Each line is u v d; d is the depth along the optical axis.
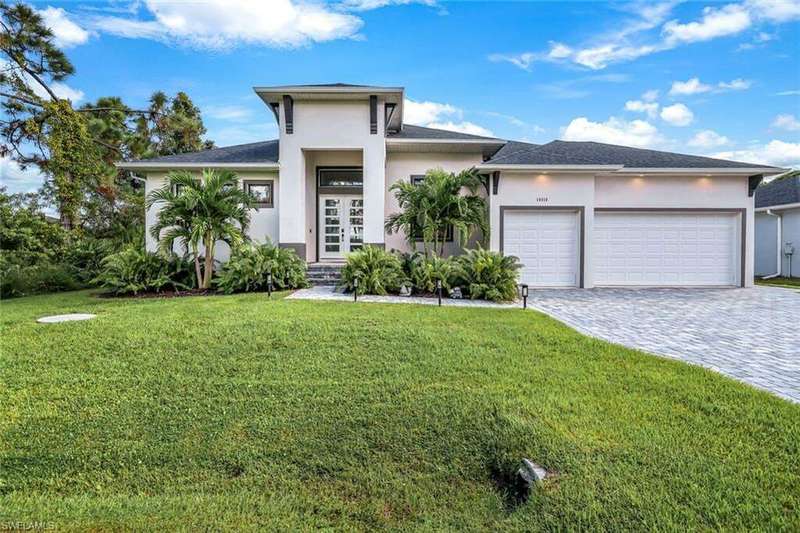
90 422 3.53
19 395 3.94
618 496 2.51
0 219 13.53
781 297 10.82
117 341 5.42
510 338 5.91
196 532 2.40
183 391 4.05
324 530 2.46
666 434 3.16
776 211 17.70
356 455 3.14
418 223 11.53
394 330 6.05
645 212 13.12
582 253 12.62
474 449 3.18
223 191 11.17
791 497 2.46
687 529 2.25
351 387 4.11
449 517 2.58
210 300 9.02
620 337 6.39
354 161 14.56
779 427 3.25
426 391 3.99
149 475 2.97
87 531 2.41
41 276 12.64
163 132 20.53
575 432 3.20
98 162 17.09
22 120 15.53
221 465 3.07
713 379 4.32
